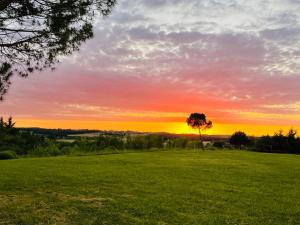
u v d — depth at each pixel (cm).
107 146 5372
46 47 1156
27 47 1139
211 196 1380
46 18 1098
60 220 1009
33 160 2875
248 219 1065
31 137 6519
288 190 1574
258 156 3603
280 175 2070
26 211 1094
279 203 1291
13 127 6644
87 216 1055
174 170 2183
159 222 1009
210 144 6019
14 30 1106
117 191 1437
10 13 1074
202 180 1788
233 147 6062
